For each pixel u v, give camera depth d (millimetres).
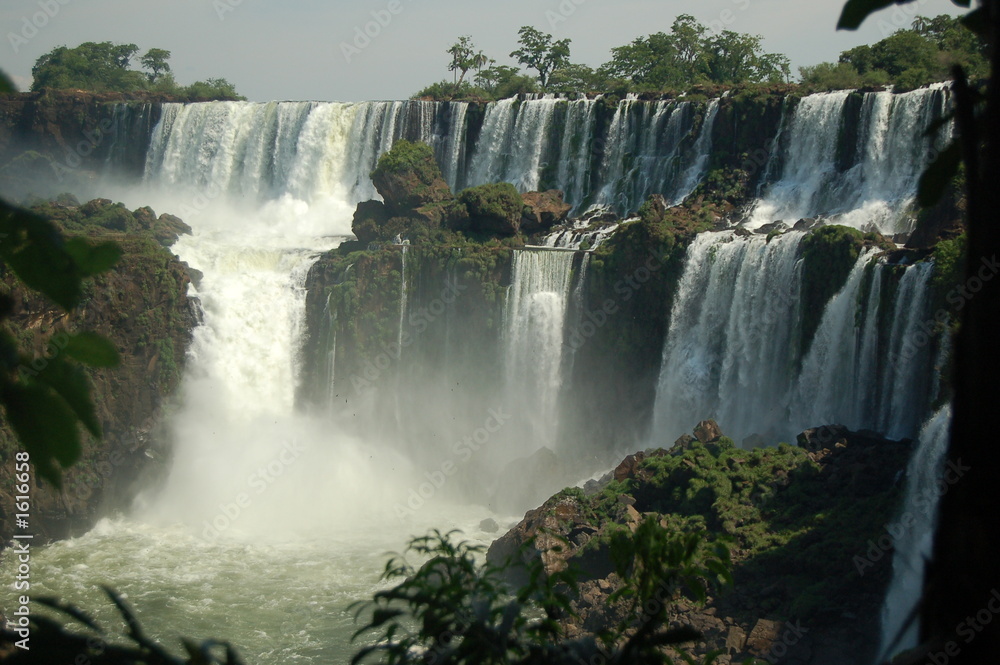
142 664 3889
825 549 38562
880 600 35969
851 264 52594
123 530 57969
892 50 71625
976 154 3744
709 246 59719
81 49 113375
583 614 38750
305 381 69375
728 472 45312
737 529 42062
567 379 64625
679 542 7078
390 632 5957
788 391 55531
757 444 51281
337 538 55969
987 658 3580
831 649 34500
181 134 92500
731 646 35219
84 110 96625
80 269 3646
